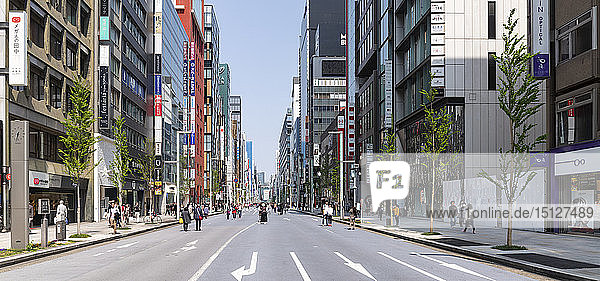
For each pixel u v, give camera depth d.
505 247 21.50
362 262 18.38
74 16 48.56
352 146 80.88
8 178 35.28
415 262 18.44
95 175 52.50
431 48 44.00
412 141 53.72
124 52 63.25
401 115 58.59
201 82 134.88
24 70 35.44
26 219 22.47
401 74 58.62
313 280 14.15
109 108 54.44
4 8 35.38
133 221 58.78
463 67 43.81
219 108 170.50
